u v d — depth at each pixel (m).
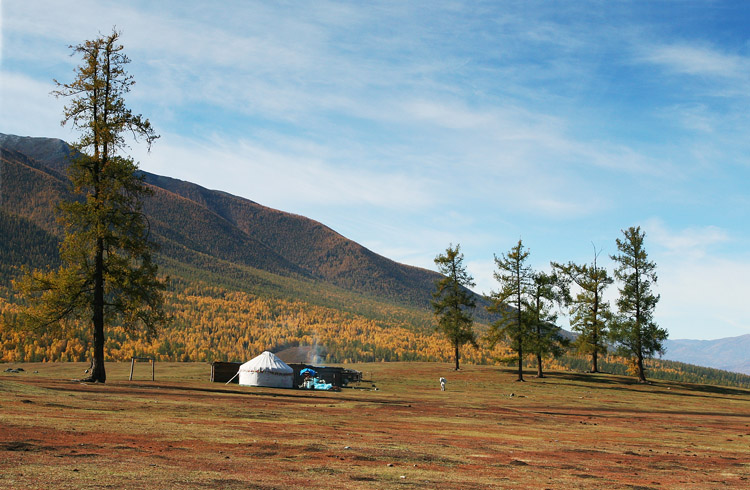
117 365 72.44
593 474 11.30
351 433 15.72
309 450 11.82
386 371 72.44
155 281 34.72
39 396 19.31
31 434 10.91
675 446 18.12
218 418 17.39
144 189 34.56
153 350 154.75
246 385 45.12
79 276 33.69
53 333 34.06
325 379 52.50
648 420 29.80
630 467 12.78
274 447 11.88
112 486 7.11
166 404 20.98
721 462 14.61
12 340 122.56
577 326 75.69
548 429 21.80
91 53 34.03
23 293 32.81
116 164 33.09
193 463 9.33
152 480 7.67
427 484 8.91
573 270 74.25
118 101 34.22
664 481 10.96
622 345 69.12
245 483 7.99
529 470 11.27
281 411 21.94
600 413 33.25
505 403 37.78
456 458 12.23
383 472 9.80
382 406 28.83
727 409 44.03
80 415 14.92
